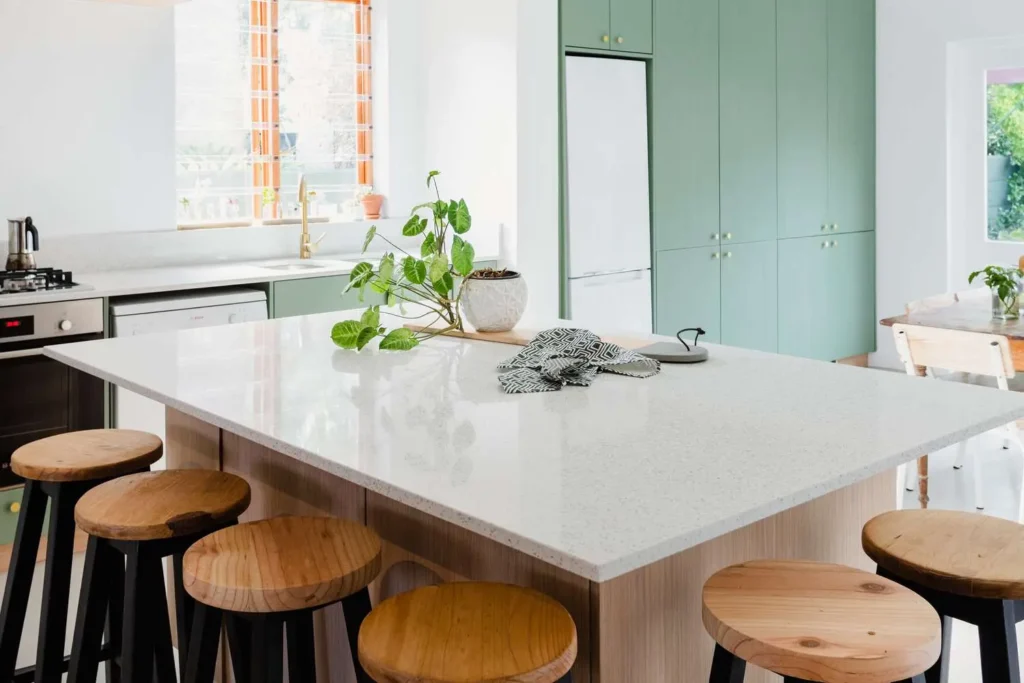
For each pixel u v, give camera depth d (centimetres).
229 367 239
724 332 585
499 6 481
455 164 518
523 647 142
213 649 182
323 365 241
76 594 336
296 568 168
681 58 545
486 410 196
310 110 519
